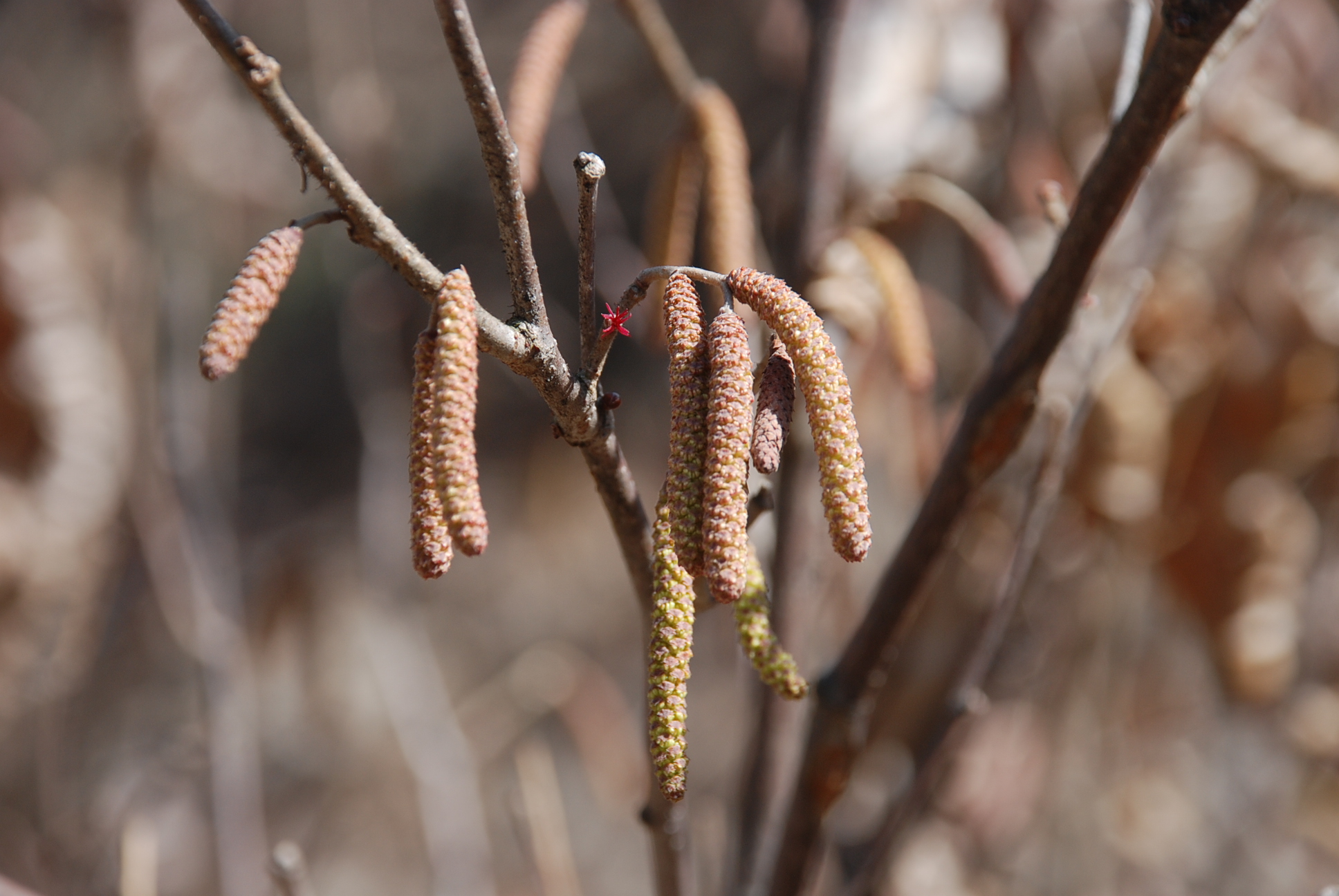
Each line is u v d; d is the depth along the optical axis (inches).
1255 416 34.9
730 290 19.2
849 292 24.3
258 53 18.5
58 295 38.5
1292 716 45.5
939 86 31.9
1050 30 34.2
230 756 35.8
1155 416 32.4
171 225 41.0
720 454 18.6
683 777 18.4
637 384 83.4
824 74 25.1
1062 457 23.4
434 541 18.6
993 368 21.4
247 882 36.2
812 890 23.5
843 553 18.6
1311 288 35.2
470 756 43.4
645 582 21.0
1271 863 49.6
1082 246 20.6
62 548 37.7
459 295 18.7
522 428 88.1
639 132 84.6
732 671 39.5
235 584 39.0
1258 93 36.1
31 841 45.2
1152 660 45.4
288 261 18.5
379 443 45.3
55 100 45.0
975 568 33.5
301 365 88.0
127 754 48.0
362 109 41.4
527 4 80.3
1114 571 37.2
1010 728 35.9
